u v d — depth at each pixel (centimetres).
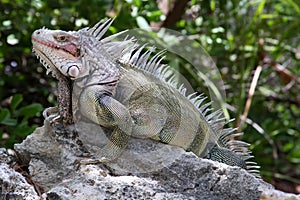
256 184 185
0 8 246
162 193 182
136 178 184
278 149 309
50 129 191
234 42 269
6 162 190
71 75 186
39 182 189
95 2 251
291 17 274
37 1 250
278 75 303
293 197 182
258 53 274
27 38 249
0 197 179
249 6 274
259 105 296
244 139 280
